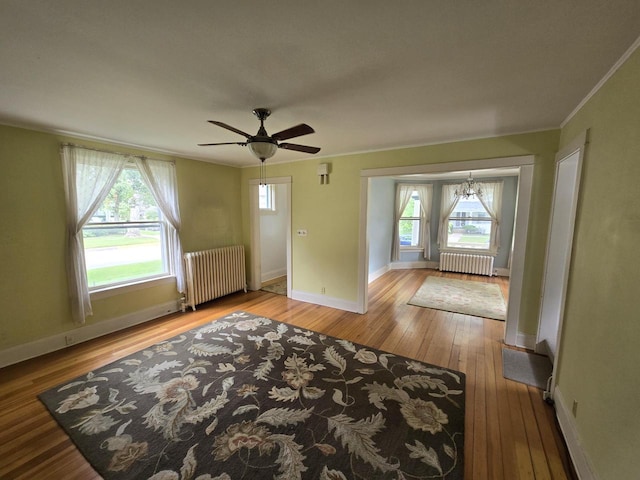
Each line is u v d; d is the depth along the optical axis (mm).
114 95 2049
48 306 3029
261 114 2324
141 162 3662
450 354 3014
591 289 1742
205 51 1486
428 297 4957
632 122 1378
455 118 2543
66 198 3062
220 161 4699
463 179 6707
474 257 6531
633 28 1251
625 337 1314
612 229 1526
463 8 1149
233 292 5152
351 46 1439
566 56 1508
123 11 1171
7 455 1769
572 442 1771
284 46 1441
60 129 2889
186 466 1690
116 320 3574
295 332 3533
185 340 3301
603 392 1476
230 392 2373
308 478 1618
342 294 4355
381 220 6406
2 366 2750
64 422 2029
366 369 2725
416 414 2129
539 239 3004
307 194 4496
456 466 1704
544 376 2621
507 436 1946
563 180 2764
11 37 1347
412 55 1521
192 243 4438
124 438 1893
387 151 3756
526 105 2230
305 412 2141
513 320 3193
